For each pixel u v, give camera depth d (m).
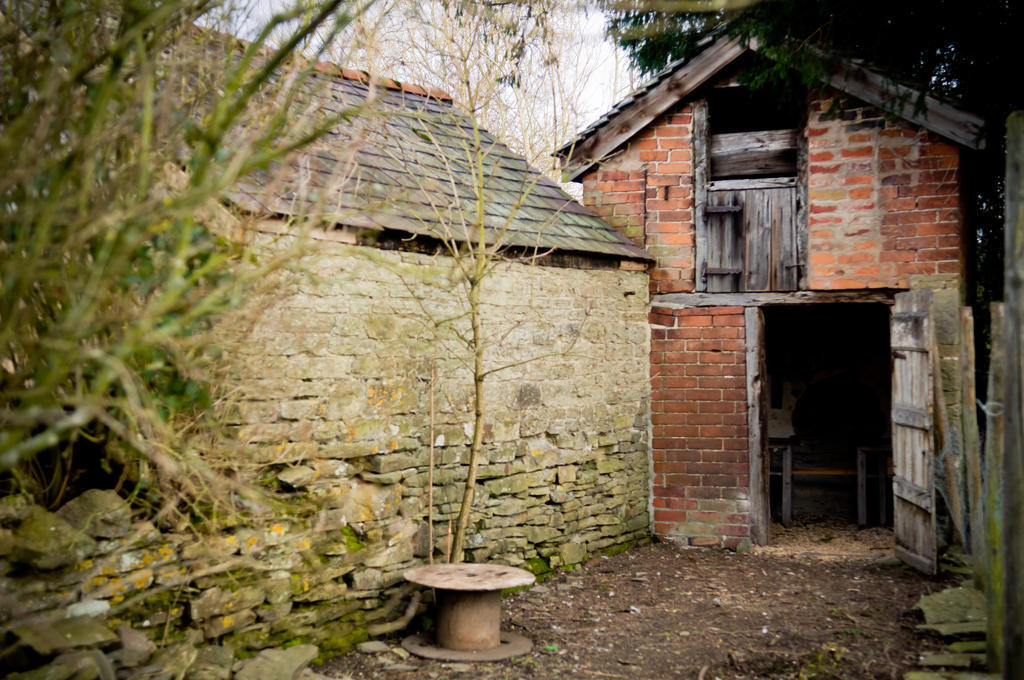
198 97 3.76
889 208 8.06
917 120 7.79
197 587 4.57
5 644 3.57
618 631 5.91
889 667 5.06
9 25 3.04
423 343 6.11
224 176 2.86
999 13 6.86
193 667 4.33
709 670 5.12
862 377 11.73
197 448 4.23
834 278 8.20
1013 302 4.25
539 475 7.26
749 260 8.52
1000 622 4.80
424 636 5.66
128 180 3.13
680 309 8.70
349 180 5.63
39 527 3.84
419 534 6.04
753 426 8.48
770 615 6.26
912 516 7.52
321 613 5.25
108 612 4.09
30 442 2.25
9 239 2.97
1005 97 7.54
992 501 4.84
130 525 4.21
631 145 8.89
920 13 6.97
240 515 4.73
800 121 8.48
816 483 12.08
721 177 8.77
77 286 2.78
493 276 6.82
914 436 7.44
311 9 3.48
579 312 7.75
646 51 9.52
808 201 8.31
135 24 2.88
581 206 8.66
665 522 8.72
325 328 5.35
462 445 6.46
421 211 6.24
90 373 3.39
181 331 3.63
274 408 5.00
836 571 7.60
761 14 7.39
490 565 5.78
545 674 5.05
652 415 8.78
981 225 9.53
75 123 3.06
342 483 5.47
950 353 7.80
